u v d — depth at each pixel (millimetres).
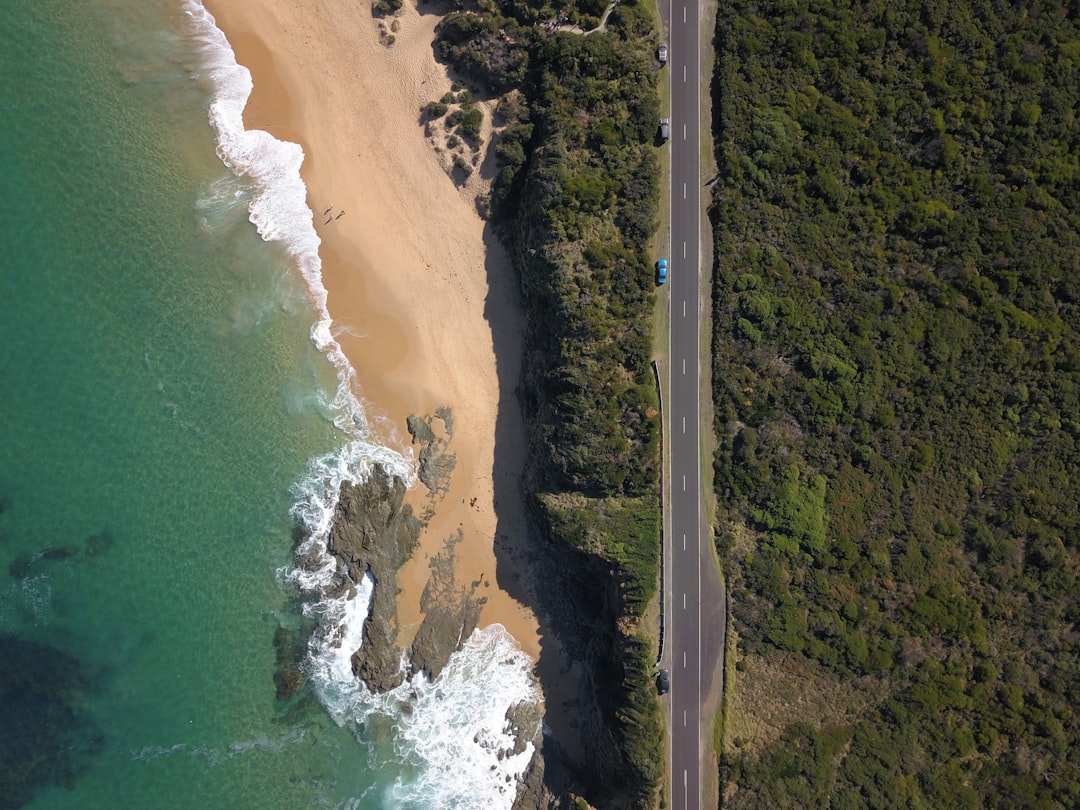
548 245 54094
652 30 54656
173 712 54250
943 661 50281
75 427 54250
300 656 55875
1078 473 49656
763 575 52562
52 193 54812
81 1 55469
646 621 53812
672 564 54156
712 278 54344
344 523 56219
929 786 49000
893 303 51656
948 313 51094
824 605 51844
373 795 56156
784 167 53000
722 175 54031
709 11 54844
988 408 50781
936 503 51000
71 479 53969
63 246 54750
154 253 55719
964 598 50250
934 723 49719
